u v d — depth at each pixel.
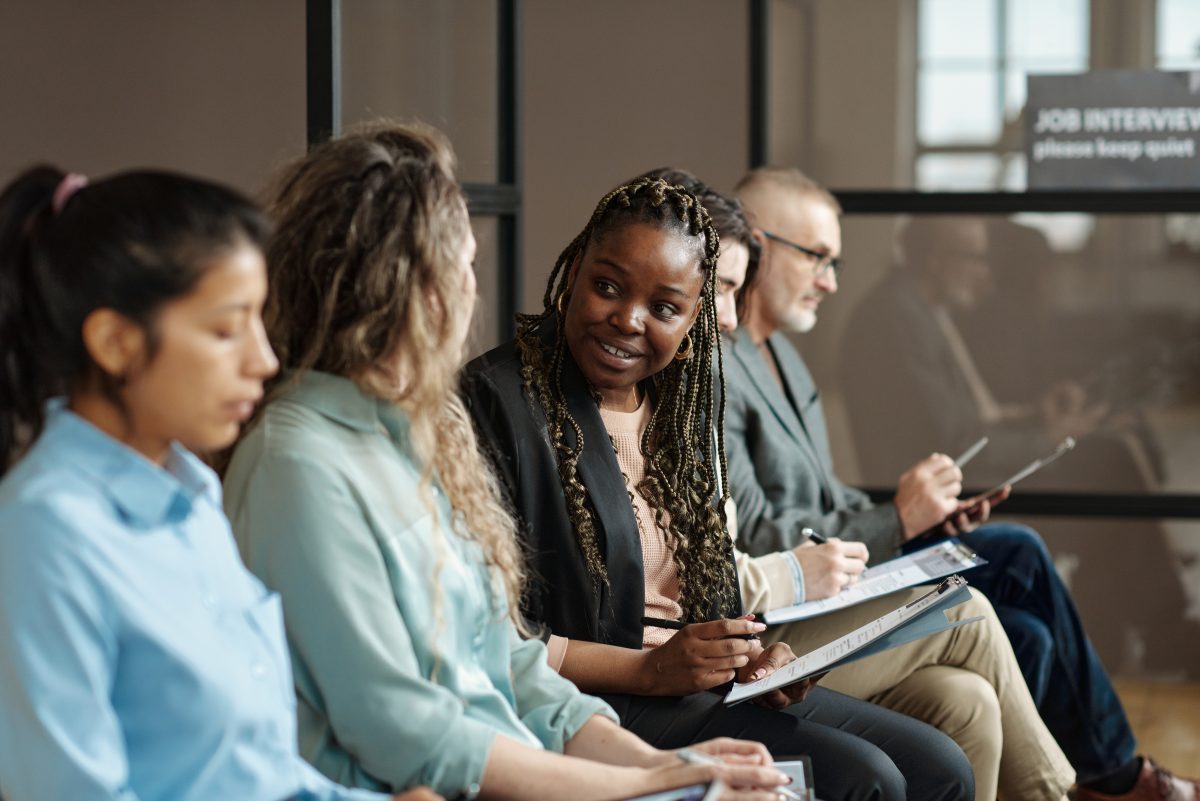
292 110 4.93
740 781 1.62
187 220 1.25
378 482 1.62
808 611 2.43
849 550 2.58
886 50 4.23
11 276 1.26
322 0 2.54
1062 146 4.16
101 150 4.83
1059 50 4.16
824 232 3.09
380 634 1.56
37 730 1.18
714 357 2.81
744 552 2.81
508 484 2.06
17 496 1.21
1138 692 4.19
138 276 1.23
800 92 4.27
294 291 1.63
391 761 1.56
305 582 1.54
